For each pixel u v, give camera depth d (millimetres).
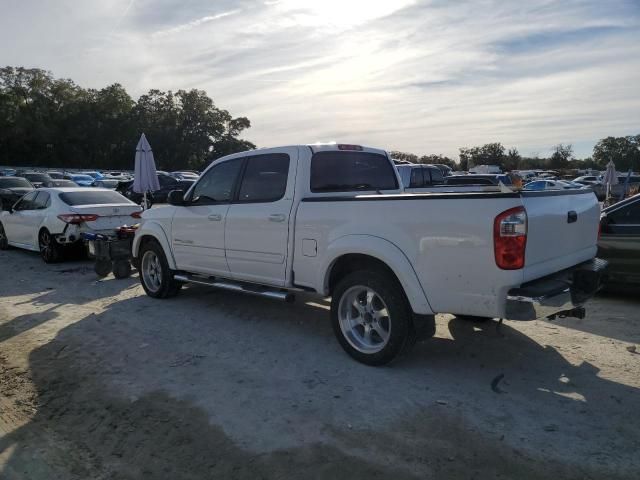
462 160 78125
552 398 3916
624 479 2902
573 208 4469
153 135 99688
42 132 86875
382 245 4320
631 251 6852
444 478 2947
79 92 97688
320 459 3162
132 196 28375
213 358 4887
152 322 6105
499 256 3748
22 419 3793
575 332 5500
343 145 5730
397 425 3545
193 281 6461
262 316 6285
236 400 3977
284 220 5184
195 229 6336
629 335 5383
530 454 3164
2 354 5137
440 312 4125
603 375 4332
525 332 5512
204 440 3412
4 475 3121
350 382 4270
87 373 4594
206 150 108938
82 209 9984
